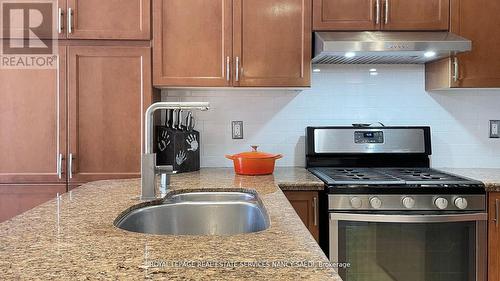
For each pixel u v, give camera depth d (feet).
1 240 3.16
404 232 6.49
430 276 6.53
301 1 7.68
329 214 6.47
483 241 6.55
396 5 7.65
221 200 5.77
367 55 7.58
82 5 7.41
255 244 3.06
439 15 7.67
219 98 8.74
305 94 8.80
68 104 7.41
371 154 8.37
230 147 8.79
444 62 7.91
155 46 7.55
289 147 8.82
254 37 7.65
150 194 5.04
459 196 6.52
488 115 8.75
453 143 8.77
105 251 2.88
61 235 3.31
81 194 5.32
